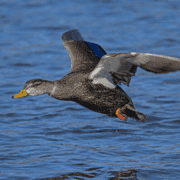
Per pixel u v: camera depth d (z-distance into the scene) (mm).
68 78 9070
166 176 9633
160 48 19766
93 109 9164
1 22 23625
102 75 8523
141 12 24734
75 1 26828
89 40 20781
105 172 9820
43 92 9133
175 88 15867
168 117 13211
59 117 13531
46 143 11594
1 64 18531
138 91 15656
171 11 24797
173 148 11117
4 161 10469
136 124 12820
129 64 8133
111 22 23359
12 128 12672
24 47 20562
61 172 9844
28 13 24938
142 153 10875
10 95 15461
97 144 11508
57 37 21734
